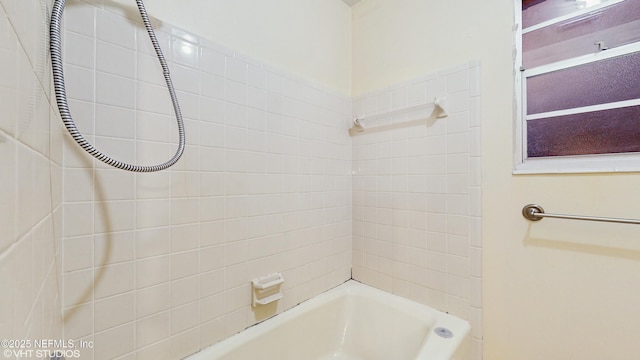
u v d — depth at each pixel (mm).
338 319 1489
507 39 1147
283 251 1299
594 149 980
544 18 1085
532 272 1087
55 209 633
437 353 1026
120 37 820
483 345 1204
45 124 526
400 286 1473
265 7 1239
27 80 390
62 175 714
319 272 1492
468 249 1239
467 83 1241
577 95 1015
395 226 1493
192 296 980
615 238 928
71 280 734
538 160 1094
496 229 1170
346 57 1696
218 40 1057
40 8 504
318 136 1486
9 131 301
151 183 881
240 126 1122
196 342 992
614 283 929
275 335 1188
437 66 1350
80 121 747
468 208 1236
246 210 1145
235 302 1108
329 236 1552
